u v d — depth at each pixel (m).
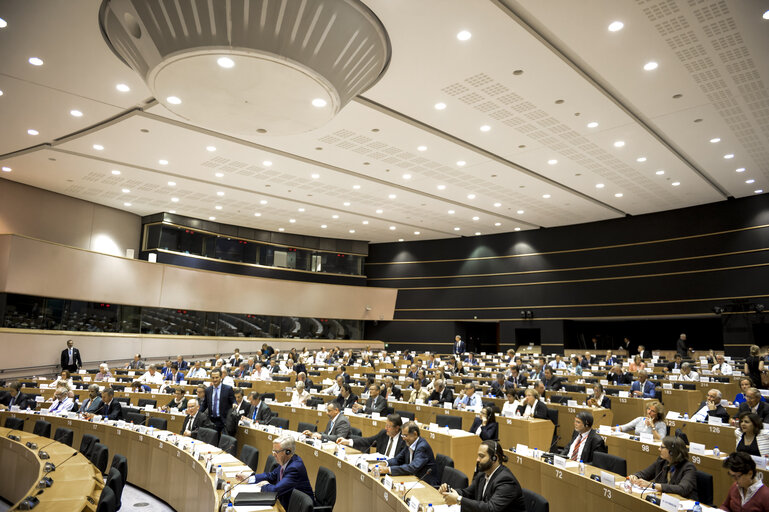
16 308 16.78
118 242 21.59
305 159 15.41
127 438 8.27
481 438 8.06
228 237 24.67
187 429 8.91
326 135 13.55
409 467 5.91
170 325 22.30
